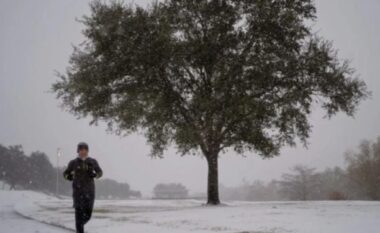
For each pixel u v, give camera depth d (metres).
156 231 9.14
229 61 19.59
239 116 19.20
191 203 28.23
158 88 20.06
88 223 11.68
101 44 19.98
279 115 20.52
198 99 19.23
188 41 20.12
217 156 21.17
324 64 20.17
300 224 9.30
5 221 13.20
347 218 10.16
